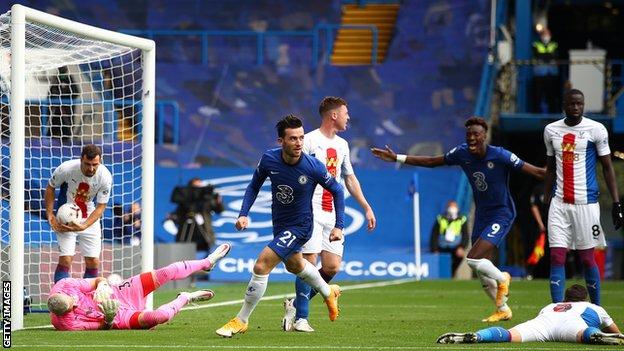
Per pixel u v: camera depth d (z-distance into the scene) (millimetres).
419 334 35594
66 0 117812
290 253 33531
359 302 54562
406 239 89875
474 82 104625
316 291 36688
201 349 30109
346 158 37781
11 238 37625
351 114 102812
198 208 79750
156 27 116562
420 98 103625
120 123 80812
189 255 70250
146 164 42969
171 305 36281
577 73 100750
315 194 36719
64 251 43688
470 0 111812
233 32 109062
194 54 112875
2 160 48188
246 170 94188
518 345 31125
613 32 122188
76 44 45969
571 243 40750
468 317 44344
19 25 38250
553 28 122688
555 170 40719
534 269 90250
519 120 96188
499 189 41031
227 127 102812
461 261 82000
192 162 99750
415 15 112188
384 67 106625
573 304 32094
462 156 41312
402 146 99500
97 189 43000
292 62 110562
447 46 108375
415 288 67562
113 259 51688
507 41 109312
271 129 102625
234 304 51781
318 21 115688
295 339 33344
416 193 80812
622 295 61719
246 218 34094
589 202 40281
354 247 89625
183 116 103750
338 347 30891
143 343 31688
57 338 33000
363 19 115062
